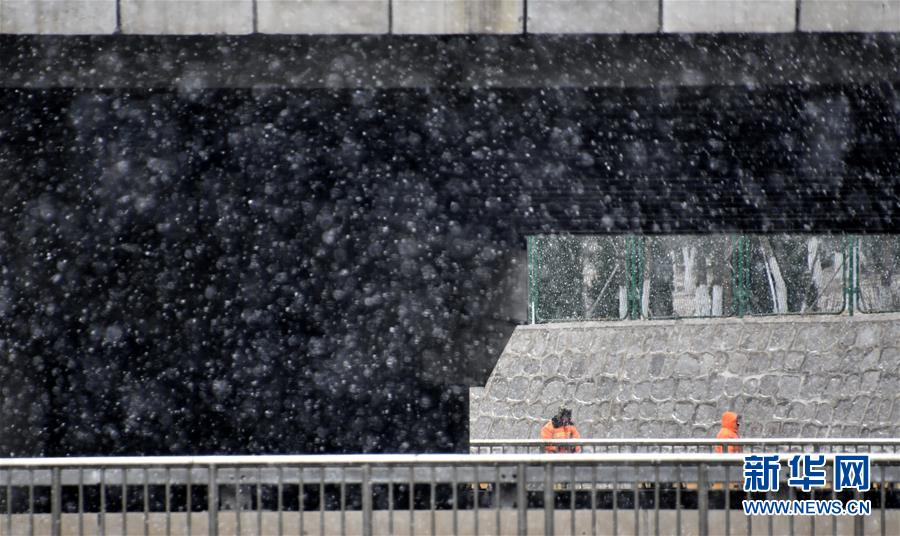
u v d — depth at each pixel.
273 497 76.38
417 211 80.12
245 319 79.44
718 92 66.75
